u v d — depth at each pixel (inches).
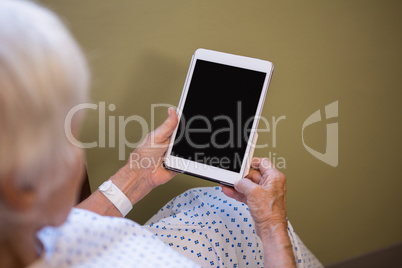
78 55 16.0
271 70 35.8
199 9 42.8
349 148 54.5
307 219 55.9
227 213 40.2
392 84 53.7
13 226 16.5
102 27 40.4
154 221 44.2
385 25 50.8
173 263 22.7
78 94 16.0
